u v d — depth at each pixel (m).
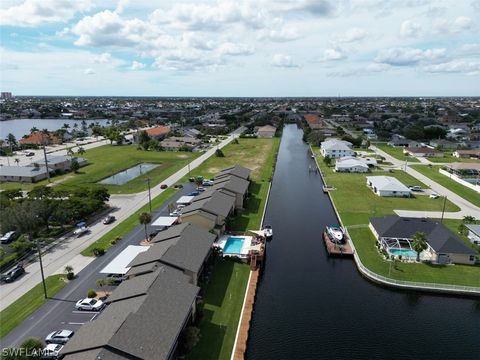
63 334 43.16
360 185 116.25
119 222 82.06
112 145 198.00
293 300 55.41
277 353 44.31
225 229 77.62
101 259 64.25
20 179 119.50
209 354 42.19
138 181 119.50
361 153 170.75
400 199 101.69
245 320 48.69
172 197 100.94
